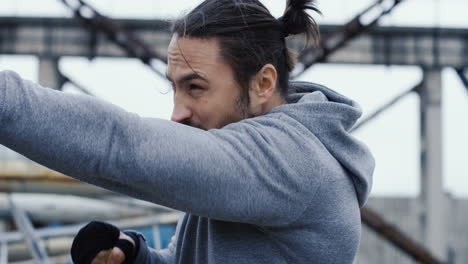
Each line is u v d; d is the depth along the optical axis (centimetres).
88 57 965
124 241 123
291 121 113
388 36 995
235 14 114
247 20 115
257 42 116
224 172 99
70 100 89
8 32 967
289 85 132
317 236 113
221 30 112
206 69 112
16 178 529
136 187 96
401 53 994
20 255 561
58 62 972
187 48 112
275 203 105
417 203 1045
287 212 108
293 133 110
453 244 1145
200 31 111
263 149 105
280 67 122
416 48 997
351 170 119
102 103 92
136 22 970
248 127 107
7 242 511
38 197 711
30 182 529
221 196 100
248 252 114
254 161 103
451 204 1157
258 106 118
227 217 103
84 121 89
